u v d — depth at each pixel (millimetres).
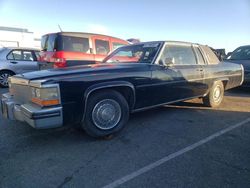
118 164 2768
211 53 5484
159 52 4207
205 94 5219
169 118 4570
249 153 3035
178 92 4480
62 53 6852
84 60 7215
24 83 3219
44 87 2861
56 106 2939
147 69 3904
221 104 5777
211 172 2572
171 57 4395
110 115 3473
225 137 3586
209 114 4863
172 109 5250
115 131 3543
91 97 3291
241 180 2418
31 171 2617
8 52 8484
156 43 4441
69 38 7047
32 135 3678
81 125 3365
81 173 2576
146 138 3553
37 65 8211
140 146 3268
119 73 3545
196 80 4789
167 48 4379
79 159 2895
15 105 3352
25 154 3033
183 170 2621
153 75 3955
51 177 2500
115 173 2572
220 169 2635
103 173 2572
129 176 2512
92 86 3225
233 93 7391
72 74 3148
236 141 3430
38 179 2463
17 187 2322
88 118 3289
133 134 3717
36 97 2986
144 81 3828
